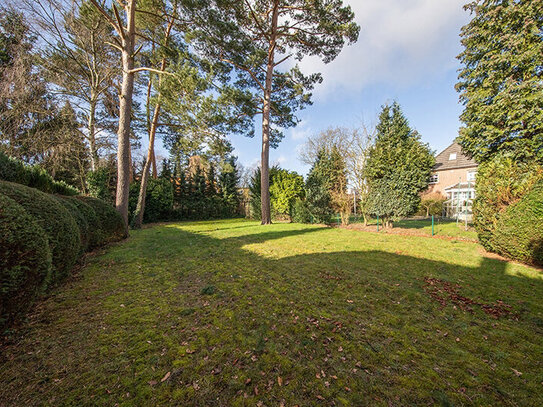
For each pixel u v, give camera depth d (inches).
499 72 271.6
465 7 306.3
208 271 172.2
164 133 605.3
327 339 90.4
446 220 614.5
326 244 271.6
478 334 94.6
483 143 289.0
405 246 258.5
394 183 379.2
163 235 354.3
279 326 99.3
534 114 243.9
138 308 114.9
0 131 407.2
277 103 534.6
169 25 414.6
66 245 141.4
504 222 195.6
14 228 84.7
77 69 490.0
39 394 63.1
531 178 187.9
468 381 69.5
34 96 449.7
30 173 237.5
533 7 246.5
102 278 157.6
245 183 1429.6
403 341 89.6
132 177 734.5
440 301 123.9
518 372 73.2
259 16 450.3
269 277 159.0
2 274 78.4
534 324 102.0
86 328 96.3
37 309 111.8
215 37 395.2
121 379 69.3
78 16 426.9
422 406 61.0
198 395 64.4
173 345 85.8
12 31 441.7
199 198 837.2
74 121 518.0
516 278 156.6
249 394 65.1
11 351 80.2
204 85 336.2
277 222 578.6
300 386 67.7
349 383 68.9
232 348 84.5
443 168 876.0
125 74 331.6
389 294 133.0
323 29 421.1
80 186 582.9
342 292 135.2
